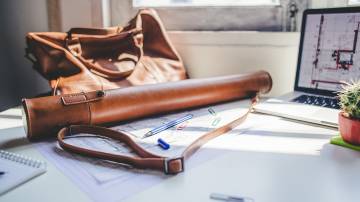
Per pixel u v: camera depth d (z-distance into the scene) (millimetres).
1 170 438
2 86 998
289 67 982
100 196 385
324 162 479
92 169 461
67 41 809
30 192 396
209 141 567
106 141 575
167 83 745
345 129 531
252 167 464
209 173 445
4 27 986
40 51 780
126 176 438
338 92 806
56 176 439
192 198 379
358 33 779
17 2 1021
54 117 580
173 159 437
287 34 959
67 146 524
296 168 458
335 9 813
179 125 659
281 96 846
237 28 1082
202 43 1031
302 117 665
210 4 1094
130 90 676
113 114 646
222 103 854
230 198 374
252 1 1065
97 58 860
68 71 780
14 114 787
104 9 1094
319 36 845
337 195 384
